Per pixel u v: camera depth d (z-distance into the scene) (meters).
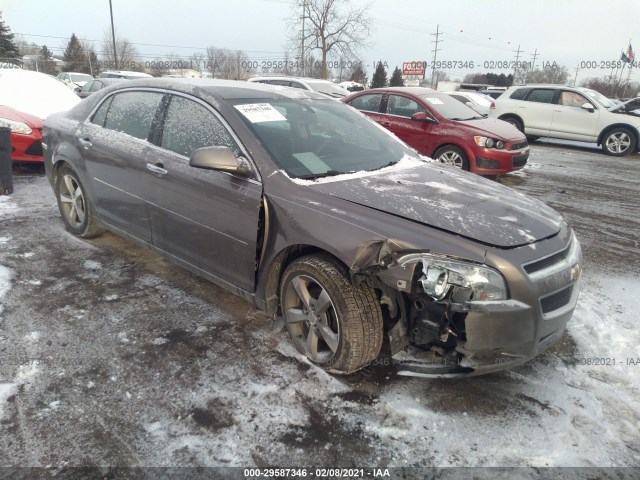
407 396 2.67
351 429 2.42
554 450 2.32
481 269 2.32
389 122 8.73
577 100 12.62
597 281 4.34
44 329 3.16
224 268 3.21
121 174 3.81
